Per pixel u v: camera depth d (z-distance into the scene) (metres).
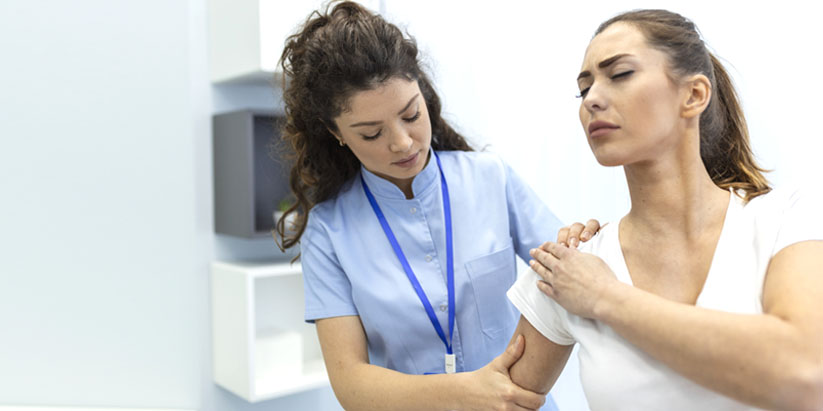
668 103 0.65
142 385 1.88
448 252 1.09
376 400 0.96
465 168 1.15
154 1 1.84
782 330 0.53
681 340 0.57
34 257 1.81
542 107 1.70
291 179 1.16
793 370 0.52
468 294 1.09
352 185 1.16
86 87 1.82
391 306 1.06
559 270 0.70
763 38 1.31
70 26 1.81
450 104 1.85
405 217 1.10
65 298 1.84
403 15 1.87
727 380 0.55
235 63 1.76
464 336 1.09
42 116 1.80
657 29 0.65
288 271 1.77
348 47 0.91
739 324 0.55
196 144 1.86
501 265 1.11
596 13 1.59
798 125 1.28
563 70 1.66
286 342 1.83
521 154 1.74
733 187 0.71
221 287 1.83
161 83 1.85
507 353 0.84
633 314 0.61
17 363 1.82
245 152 1.72
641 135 0.65
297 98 1.03
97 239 1.85
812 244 0.59
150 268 1.87
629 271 0.71
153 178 1.86
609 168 1.61
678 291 0.67
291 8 1.70
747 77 1.33
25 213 1.80
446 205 1.11
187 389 1.88
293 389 1.76
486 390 0.84
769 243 0.62
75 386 1.86
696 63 0.66
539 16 1.70
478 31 1.80
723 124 0.75
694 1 1.40
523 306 0.81
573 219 1.67
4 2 1.77
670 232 0.68
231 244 1.92
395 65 0.92
